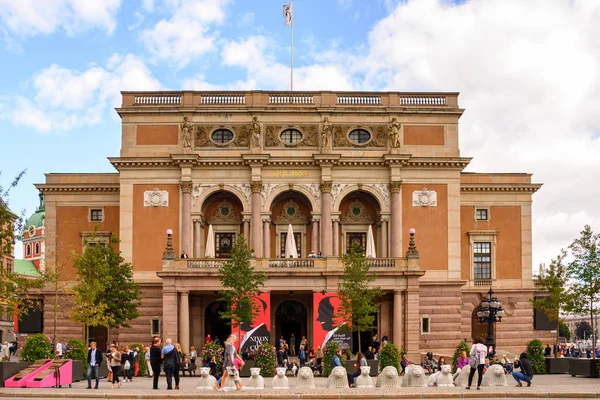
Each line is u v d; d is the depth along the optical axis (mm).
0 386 39250
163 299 63750
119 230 73000
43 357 46250
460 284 70250
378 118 71688
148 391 34344
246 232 70125
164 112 71062
